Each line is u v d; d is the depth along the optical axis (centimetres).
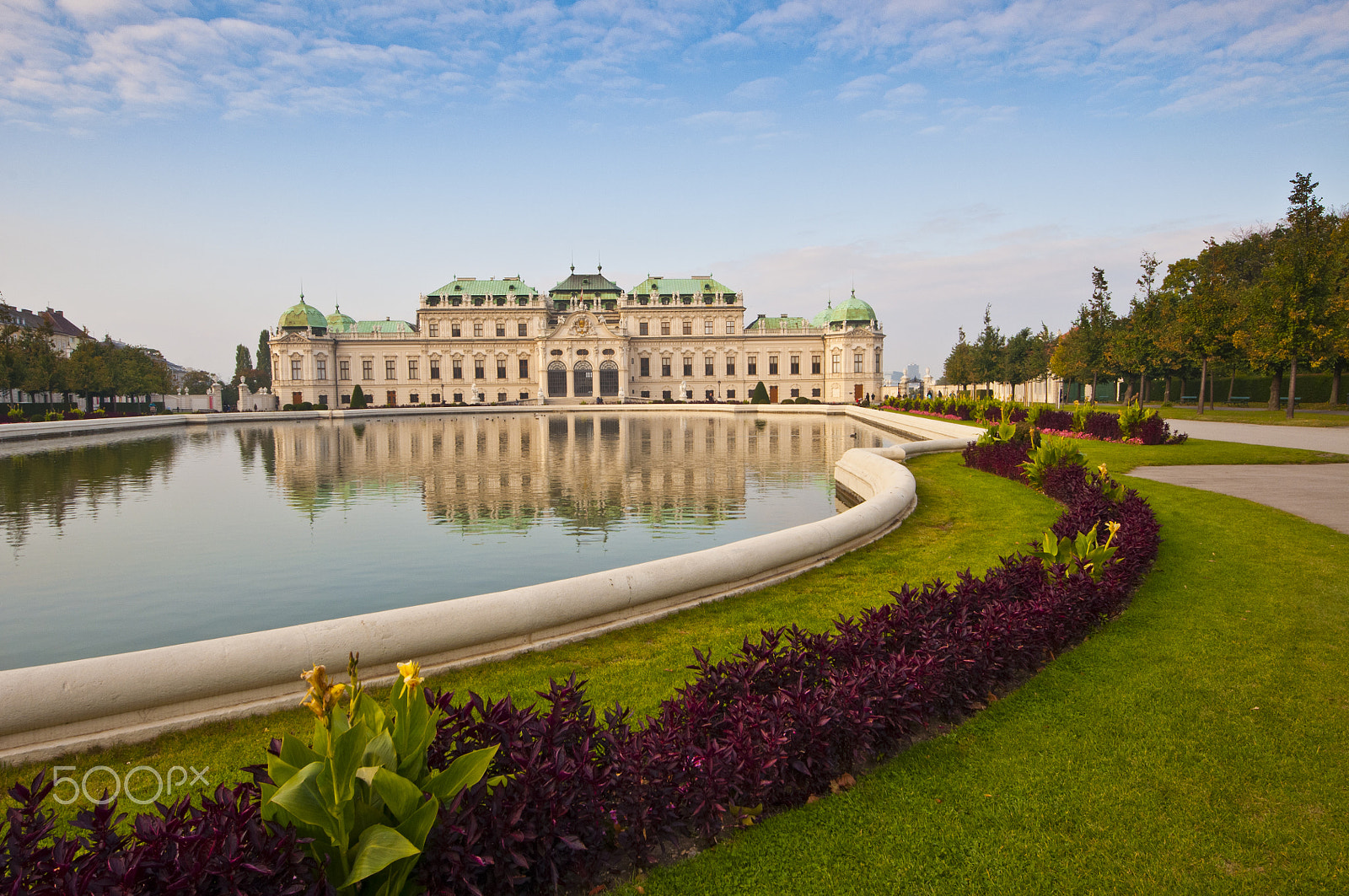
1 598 1210
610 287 12356
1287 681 684
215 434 5328
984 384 9294
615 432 5084
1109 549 909
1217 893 422
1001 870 445
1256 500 1619
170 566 1403
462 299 11069
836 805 515
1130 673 714
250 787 389
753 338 11269
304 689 722
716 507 1989
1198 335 4575
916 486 2066
